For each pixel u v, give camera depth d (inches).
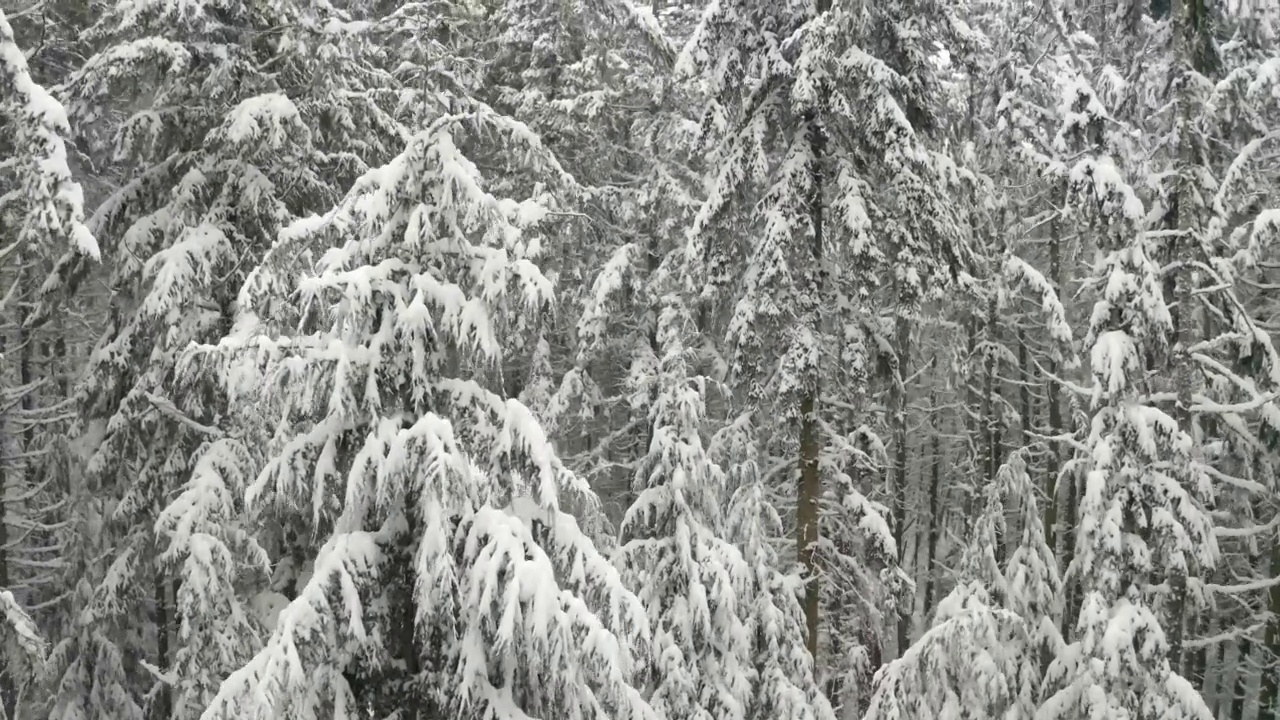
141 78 463.5
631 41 719.1
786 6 531.8
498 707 249.0
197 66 460.8
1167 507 417.1
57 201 313.1
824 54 478.9
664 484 415.2
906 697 449.4
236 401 277.6
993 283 754.8
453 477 254.1
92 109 464.1
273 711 225.8
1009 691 440.1
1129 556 414.0
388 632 267.3
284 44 453.7
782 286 519.5
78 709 444.1
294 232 273.1
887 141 479.5
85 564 488.1
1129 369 423.8
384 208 268.7
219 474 409.4
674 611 401.1
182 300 405.7
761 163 510.6
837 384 608.4
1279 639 546.9
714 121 542.3
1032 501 482.3
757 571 464.8
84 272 455.2
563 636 245.6
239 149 440.5
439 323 278.2
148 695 430.3
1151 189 498.0
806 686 467.2
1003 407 854.5
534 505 275.9
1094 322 441.1
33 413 506.6
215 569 383.2
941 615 463.8
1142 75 561.3
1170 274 466.6
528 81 740.0
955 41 550.0
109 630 468.1
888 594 556.1
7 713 490.6
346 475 273.4
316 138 469.1
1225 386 523.2
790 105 534.6
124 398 437.1
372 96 502.3
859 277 511.5
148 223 434.0
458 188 272.4
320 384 261.3
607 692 256.5
